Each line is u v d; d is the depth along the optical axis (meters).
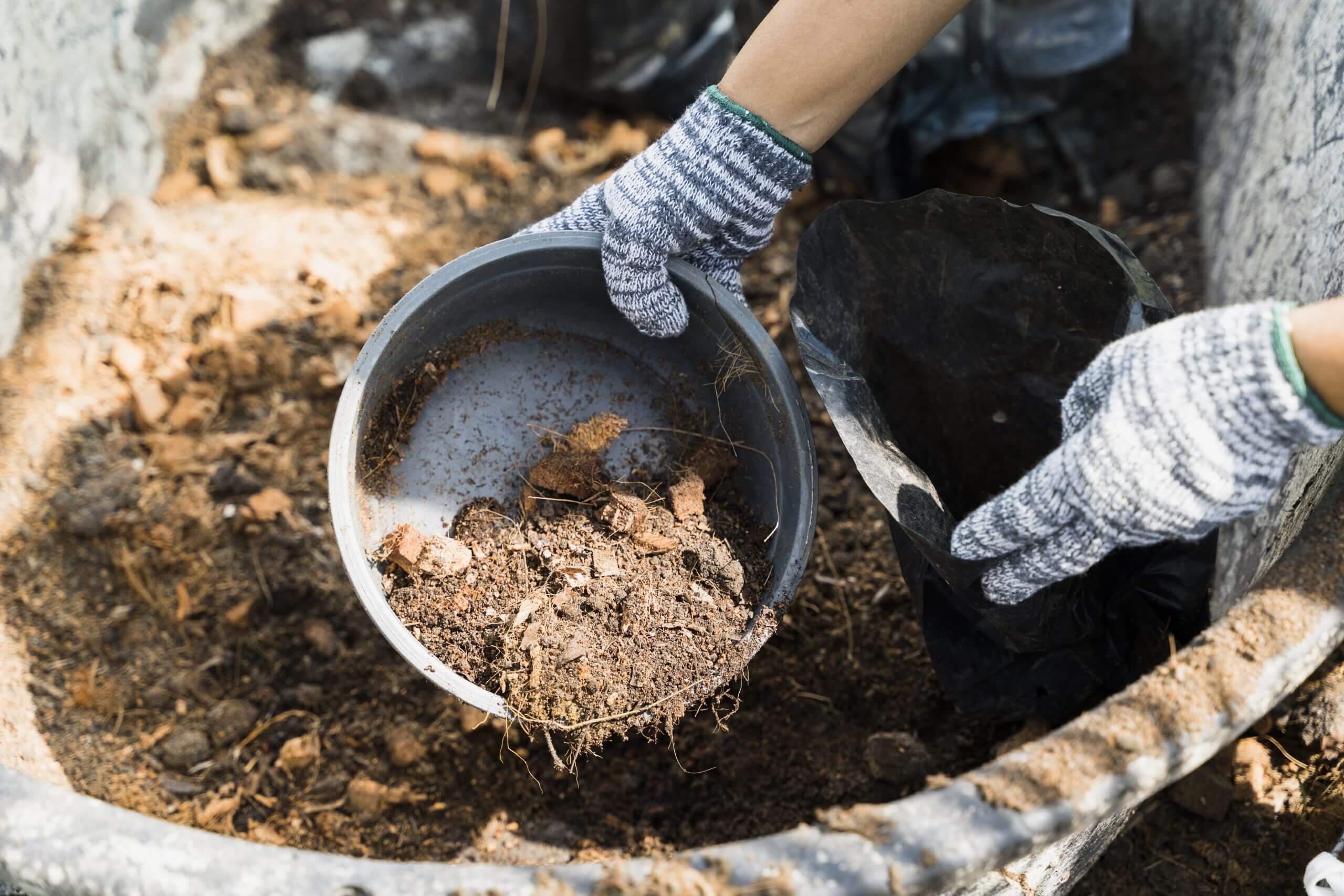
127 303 1.93
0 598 1.63
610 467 1.41
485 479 1.39
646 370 1.44
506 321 1.40
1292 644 0.93
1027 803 0.87
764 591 1.30
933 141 2.19
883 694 1.62
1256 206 1.71
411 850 1.52
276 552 1.74
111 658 1.64
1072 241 1.21
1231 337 0.88
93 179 2.01
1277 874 1.37
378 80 2.41
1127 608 1.33
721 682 1.23
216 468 1.81
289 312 1.99
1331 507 1.02
